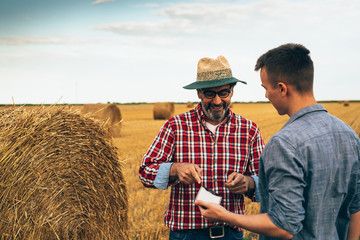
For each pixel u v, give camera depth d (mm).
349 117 25109
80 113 3027
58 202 2830
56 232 2822
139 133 18469
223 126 2352
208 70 2225
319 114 1635
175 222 2305
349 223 1766
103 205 3215
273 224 1500
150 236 4180
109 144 3291
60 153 2816
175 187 2328
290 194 1477
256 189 2223
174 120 2383
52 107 2883
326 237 1592
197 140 2336
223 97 2232
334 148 1573
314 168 1512
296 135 1548
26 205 2566
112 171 3324
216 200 1854
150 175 2258
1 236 2439
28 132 2580
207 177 2299
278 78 1639
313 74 1641
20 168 2521
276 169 1520
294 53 1600
